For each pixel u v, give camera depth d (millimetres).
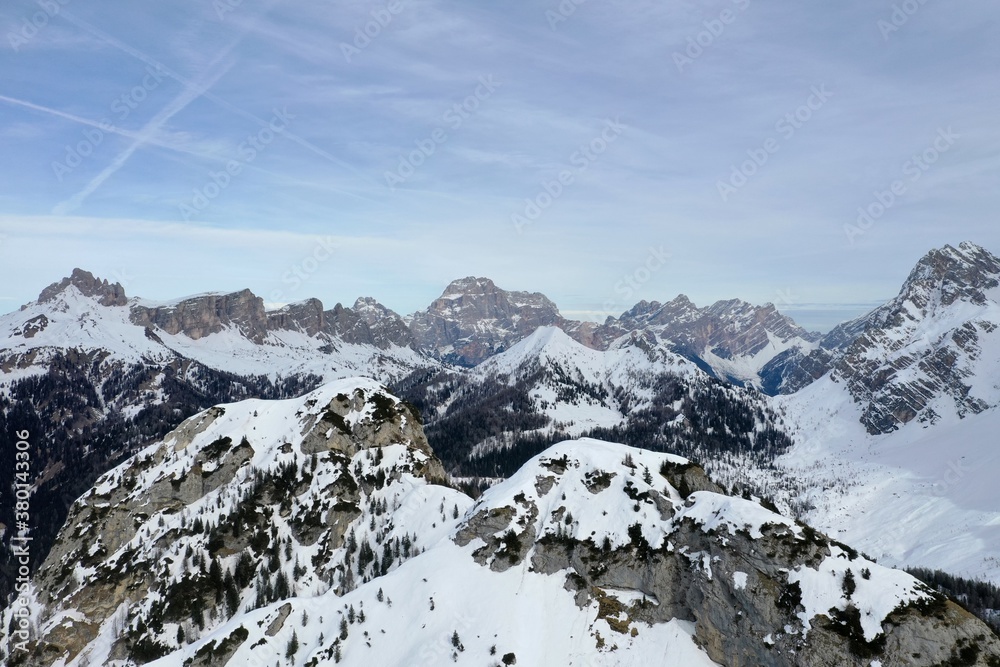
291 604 150250
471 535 158750
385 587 150500
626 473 162000
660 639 134625
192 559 190625
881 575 121938
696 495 149500
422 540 185375
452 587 146000
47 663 171125
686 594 136500
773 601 124000
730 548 131750
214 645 141375
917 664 110188
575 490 161500
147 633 172875
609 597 141750
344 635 141125
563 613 140750
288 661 139500
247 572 191875
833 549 128375
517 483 165375
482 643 132125
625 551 145875
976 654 110562
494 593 144625
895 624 113500
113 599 186125
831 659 114312
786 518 132250
